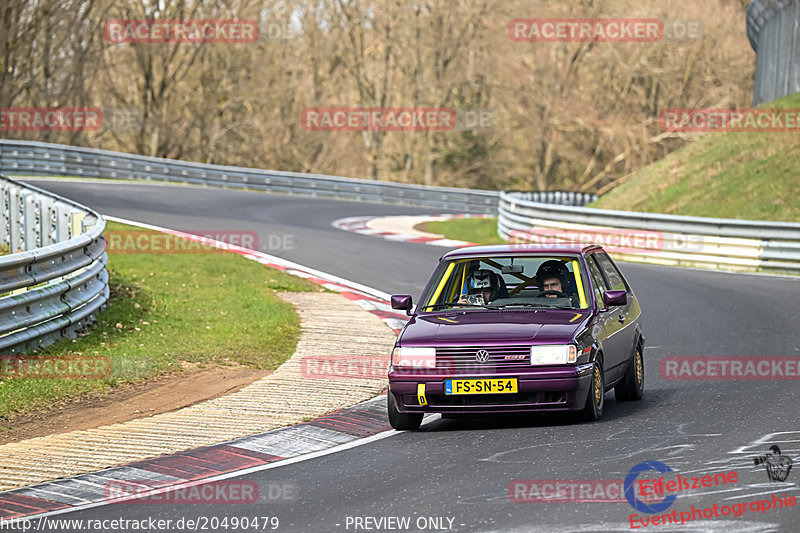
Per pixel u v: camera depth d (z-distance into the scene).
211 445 31.56
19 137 193.75
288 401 37.91
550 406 31.81
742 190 101.31
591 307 34.91
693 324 55.84
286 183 158.38
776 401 35.34
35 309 43.16
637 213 88.06
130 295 56.91
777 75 125.62
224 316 54.66
